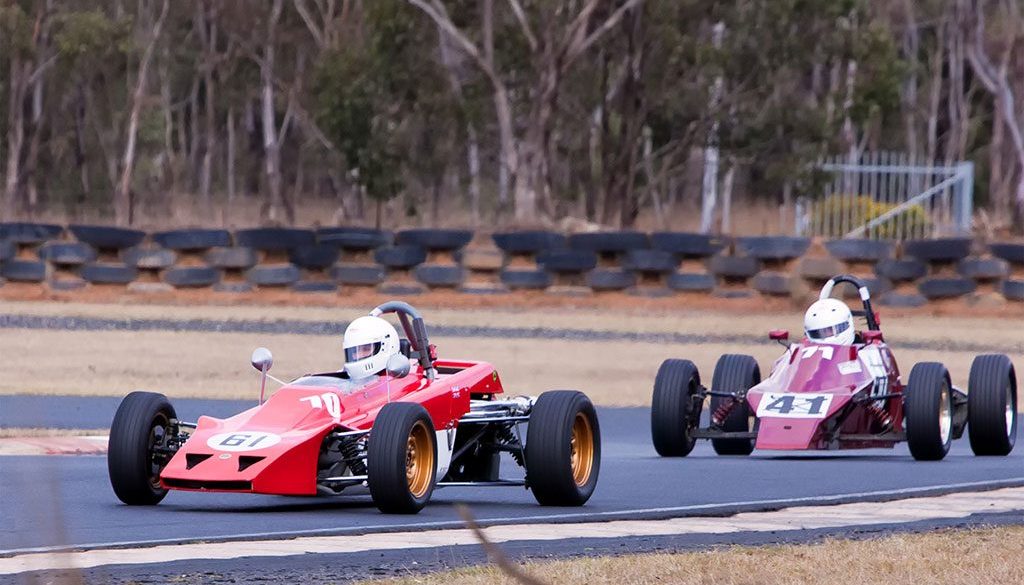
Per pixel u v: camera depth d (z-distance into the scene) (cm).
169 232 14300
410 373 4109
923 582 2753
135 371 9025
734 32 18612
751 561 2964
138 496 3928
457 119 18812
